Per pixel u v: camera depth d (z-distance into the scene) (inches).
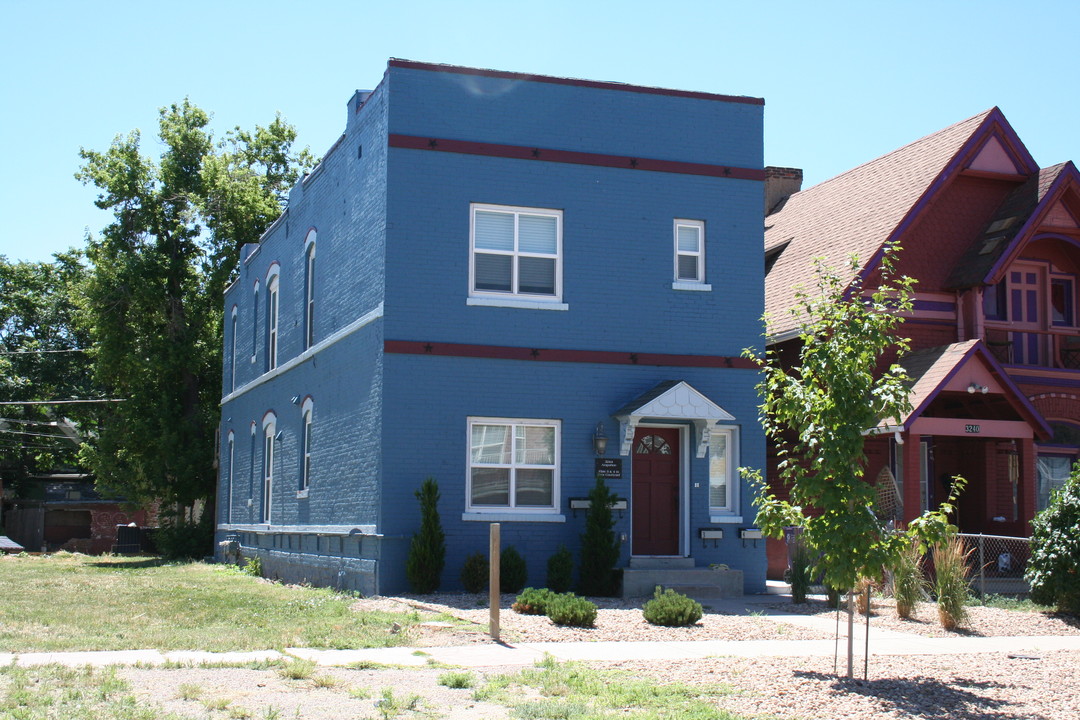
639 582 724.0
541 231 763.4
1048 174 920.3
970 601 719.7
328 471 848.9
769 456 938.1
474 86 755.4
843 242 964.0
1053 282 973.2
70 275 2068.2
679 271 791.1
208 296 1515.7
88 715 336.5
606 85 782.5
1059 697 405.7
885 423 816.9
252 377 1178.6
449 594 694.5
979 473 914.1
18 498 2054.6
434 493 703.1
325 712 352.8
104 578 984.9
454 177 743.7
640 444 777.6
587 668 444.1
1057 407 927.0
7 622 593.3
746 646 520.4
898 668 462.9
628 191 778.2
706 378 780.6
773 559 892.6
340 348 832.9
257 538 1100.5
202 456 1467.8
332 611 630.5
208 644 491.2
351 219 821.9
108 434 1530.5
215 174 1525.6
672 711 361.1
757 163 810.2
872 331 425.4
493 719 347.9
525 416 741.3
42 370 2057.1
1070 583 660.1
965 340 904.9
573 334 756.6
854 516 415.8
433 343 728.3
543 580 732.7
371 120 779.4
